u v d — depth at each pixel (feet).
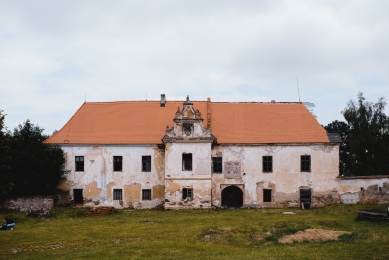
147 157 142.72
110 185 142.20
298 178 139.85
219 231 85.76
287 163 140.36
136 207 141.08
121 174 142.20
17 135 136.56
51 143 142.20
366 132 183.01
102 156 143.02
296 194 139.54
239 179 139.85
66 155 143.43
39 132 140.15
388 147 182.29
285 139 141.59
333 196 138.82
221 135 143.33
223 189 140.05
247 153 140.87
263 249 72.02
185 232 88.94
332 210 124.57
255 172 140.15
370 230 84.43
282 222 96.89
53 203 137.49
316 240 77.51
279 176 140.05
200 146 137.08
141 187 141.49
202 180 136.05
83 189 142.31
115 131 146.92
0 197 129.70
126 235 87.51
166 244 77.25
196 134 137.39
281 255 66.03
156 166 141.79
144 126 148.25
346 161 215.72
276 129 146.00
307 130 145.28
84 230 93.66
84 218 115.44
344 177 138.72
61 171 141.18
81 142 143.13
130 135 144.97
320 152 140.36
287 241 77.30
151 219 111.04
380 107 186.29
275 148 140.77
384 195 136.05
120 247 75.56
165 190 135.95
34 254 72.59
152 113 153.48
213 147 140.97
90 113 155.94
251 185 139.85
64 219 113.29
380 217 95.14
